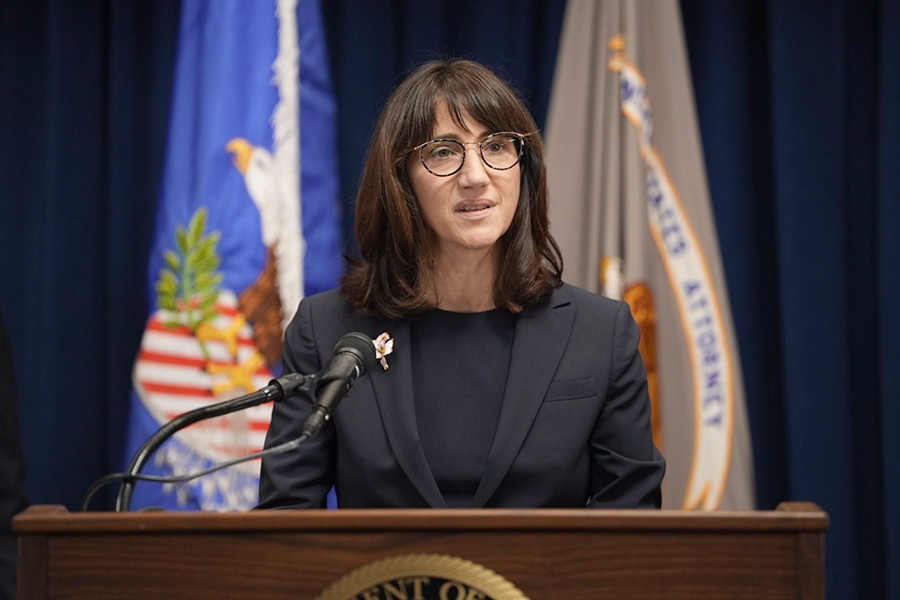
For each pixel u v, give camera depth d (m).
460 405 6.77
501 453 6.40
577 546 4.57
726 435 11.82
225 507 11.09
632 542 4.57
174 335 11.35
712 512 4.53
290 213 11.62
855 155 12.83
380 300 6.96
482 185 6.51
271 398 5.45
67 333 12.90
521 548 4.57
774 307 13.03
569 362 6.75
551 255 7.19
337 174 12.18
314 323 7.14
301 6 12.05
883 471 12.22
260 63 11.64
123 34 13.02
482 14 12.99
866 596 12.70
